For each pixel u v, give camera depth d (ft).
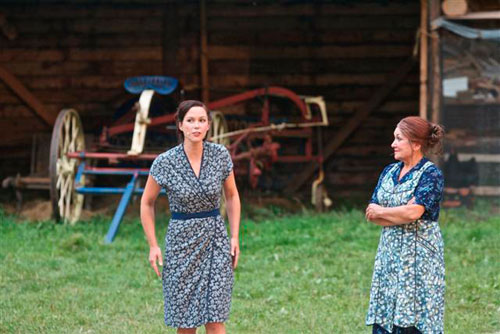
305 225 34.99
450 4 35.70
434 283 14.73
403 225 14.83
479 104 37.09
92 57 45.85
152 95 33.99
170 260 15.55
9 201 42.01
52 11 45.62
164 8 45.52
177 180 15.46
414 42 46.01
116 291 23.43
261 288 23.68
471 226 34.04
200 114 15.51
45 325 19.76
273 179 45.96
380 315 14.99
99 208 42.06
